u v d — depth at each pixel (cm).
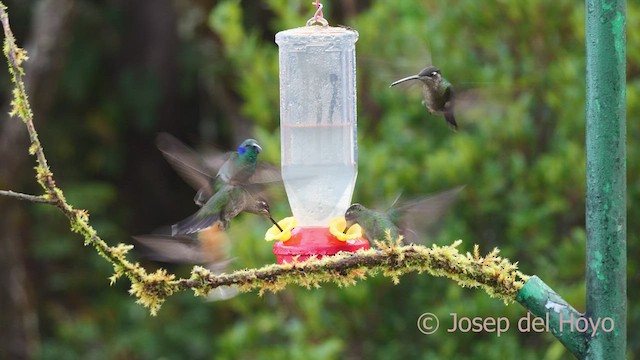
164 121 2128
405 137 1155
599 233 498
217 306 1997
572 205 1123
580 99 1074
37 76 1825
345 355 1147
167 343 1964
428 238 1111
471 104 857
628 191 1097
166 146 689
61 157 2127
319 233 626
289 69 694
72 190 2072
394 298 1153
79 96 2052
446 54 1131
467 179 1109
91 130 2128
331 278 523
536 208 1117
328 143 691
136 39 2075
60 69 1850
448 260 522
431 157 1108
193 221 663
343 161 691
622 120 497
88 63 2062
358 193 1120
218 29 1216
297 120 693
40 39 1819
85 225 505
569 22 1123
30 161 2059
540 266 1098
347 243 615
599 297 499
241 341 1164
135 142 2211
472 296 1184
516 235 1111
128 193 2234
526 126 1124
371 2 1487
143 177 2233
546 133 1178
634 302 1135
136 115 2092
